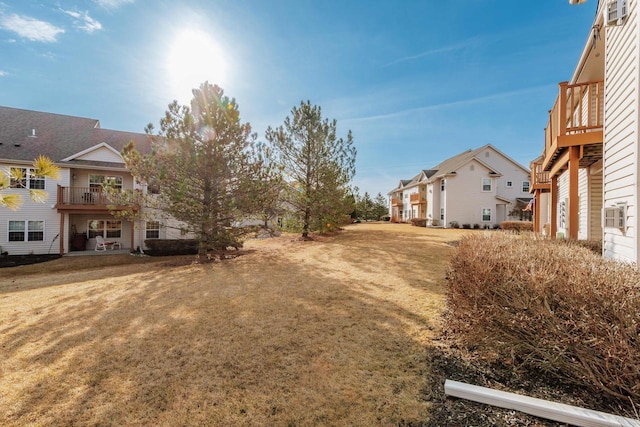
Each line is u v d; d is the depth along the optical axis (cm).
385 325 369
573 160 593
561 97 597
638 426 172
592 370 202
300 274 665
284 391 249
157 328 384
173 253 1541
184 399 242
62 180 1478
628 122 432
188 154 872
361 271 670
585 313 197
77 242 1556
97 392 254
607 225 478
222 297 508
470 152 2750
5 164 1365
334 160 1259
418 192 2945
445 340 322
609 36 517
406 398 232
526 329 227
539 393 220
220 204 960
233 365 291
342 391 246
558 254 328
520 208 2556
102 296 554
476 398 220
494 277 269
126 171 1602
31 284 730
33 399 245
